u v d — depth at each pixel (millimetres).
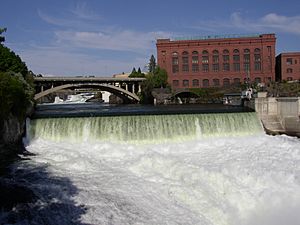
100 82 95000
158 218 14289
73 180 17578
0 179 17312
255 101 38281
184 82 111500
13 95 26312
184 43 110750
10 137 25375
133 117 29547
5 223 12555
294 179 18734
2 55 61812
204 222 14930
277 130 37000
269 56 108250
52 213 13656
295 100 36188
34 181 17156
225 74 109812
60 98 152750
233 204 16922
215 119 31812
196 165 21125
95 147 26453
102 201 15047
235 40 109125
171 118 30438
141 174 19312
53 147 25891
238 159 23141
